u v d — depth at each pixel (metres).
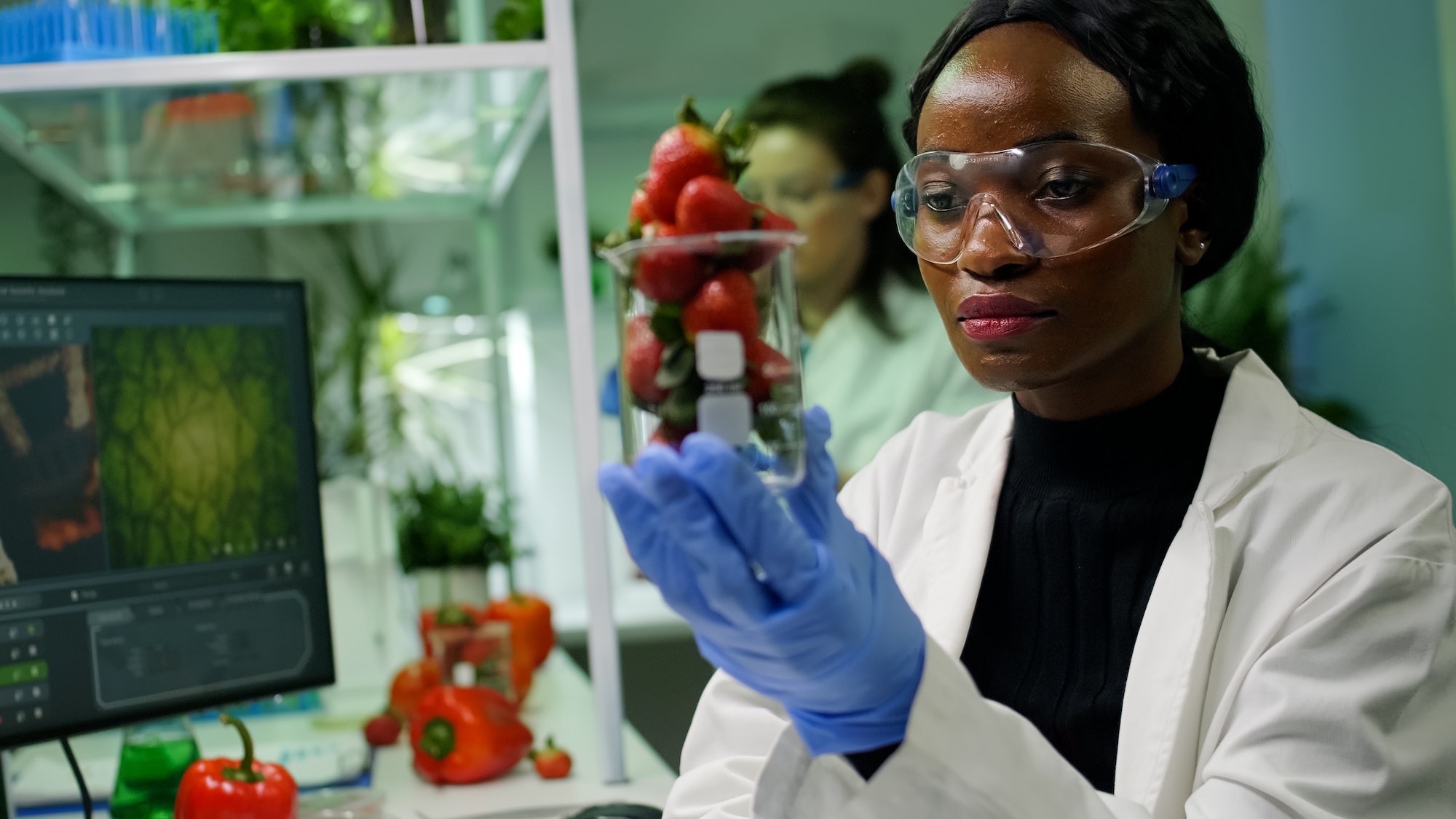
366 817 1.24
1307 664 0.79
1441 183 2.08
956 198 0.86
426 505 2.11
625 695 2.53
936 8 2.26
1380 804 0.75
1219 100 0.87
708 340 0.58
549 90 1.47
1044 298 0.83
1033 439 1.00
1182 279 0.99
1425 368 2.09
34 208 2.11
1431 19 2.08
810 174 2.22
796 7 2.28
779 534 0.58
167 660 1.23
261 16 1.50
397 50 1.45
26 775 1.44
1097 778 0.89
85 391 1.19
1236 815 0.75
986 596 0.99
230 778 1.15
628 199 2.42
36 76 1.42
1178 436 0.95
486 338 2.78
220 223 2.53
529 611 1.93
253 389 1.33
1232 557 0.88
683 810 0.95
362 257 2.72
